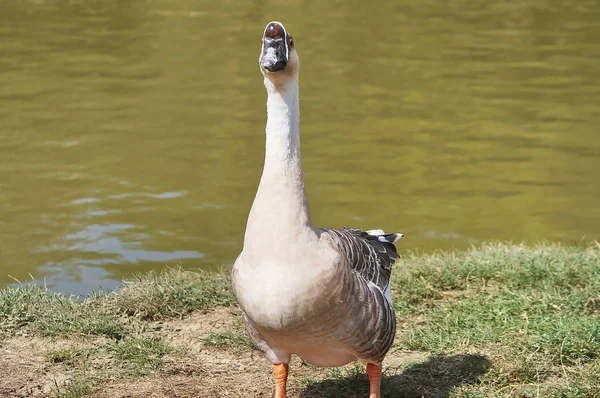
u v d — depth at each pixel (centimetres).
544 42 2595
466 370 652
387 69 2252
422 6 3212
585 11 3105
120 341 722
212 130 1709
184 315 791
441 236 1177
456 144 1633
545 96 1984
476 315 750
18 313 759
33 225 1209
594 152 1579
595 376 626
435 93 2017
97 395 630
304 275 514
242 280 530
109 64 2278
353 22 2909
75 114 1816
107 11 3062
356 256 560
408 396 631
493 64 2311
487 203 1321
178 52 2431
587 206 1303
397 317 776
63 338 727
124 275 1028
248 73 2191
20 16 2950
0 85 2047
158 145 1612
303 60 2353
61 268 1050
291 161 523
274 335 535
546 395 608
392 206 1309
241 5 3197
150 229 1196
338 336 537
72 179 1419
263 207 524
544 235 1179
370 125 1762
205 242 1148
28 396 632
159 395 633
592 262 866
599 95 1992
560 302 762
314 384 661
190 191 1361
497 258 890
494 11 3111
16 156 1540
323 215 1270
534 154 1571
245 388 646
